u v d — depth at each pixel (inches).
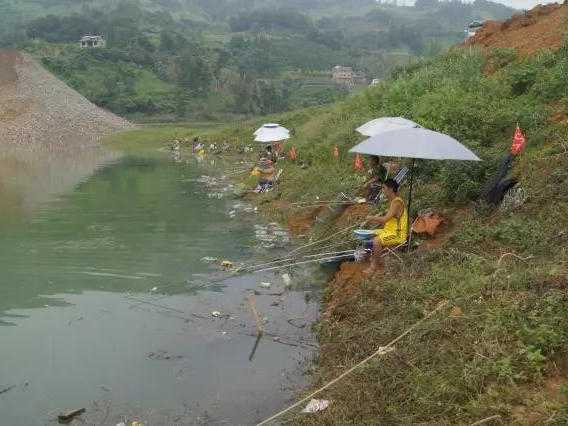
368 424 196.7
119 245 479.2
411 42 7322.8
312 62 5703.7
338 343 269.4
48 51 4244.6
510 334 212.1
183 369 265.9
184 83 4207.7
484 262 281.1
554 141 367.9
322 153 708.0
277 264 416.2
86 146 1742.1
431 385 202.8
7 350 287.1
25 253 456.8
